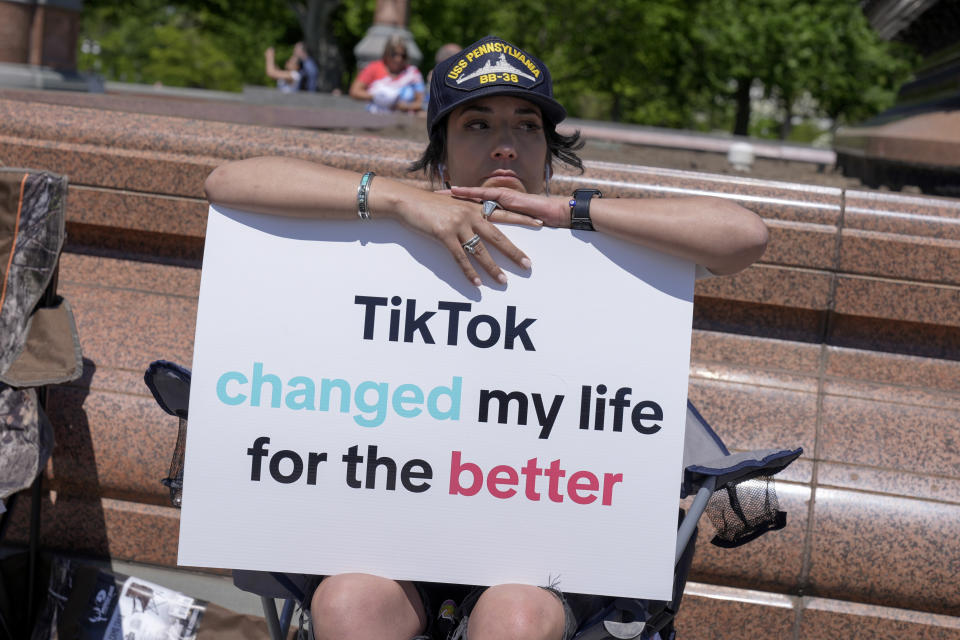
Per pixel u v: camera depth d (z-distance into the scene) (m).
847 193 3.05
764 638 2.76
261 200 1.97
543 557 1.96
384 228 1.98
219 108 6.81
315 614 1.90
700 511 1.98
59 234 2.74
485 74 2.10
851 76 30.06
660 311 1.97
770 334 3.12
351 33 27.27
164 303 3.17
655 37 28.20
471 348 1.97
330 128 8.45
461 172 2.17
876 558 2.69
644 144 13.22
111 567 2.91
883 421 2.89
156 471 2.85
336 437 1.97
